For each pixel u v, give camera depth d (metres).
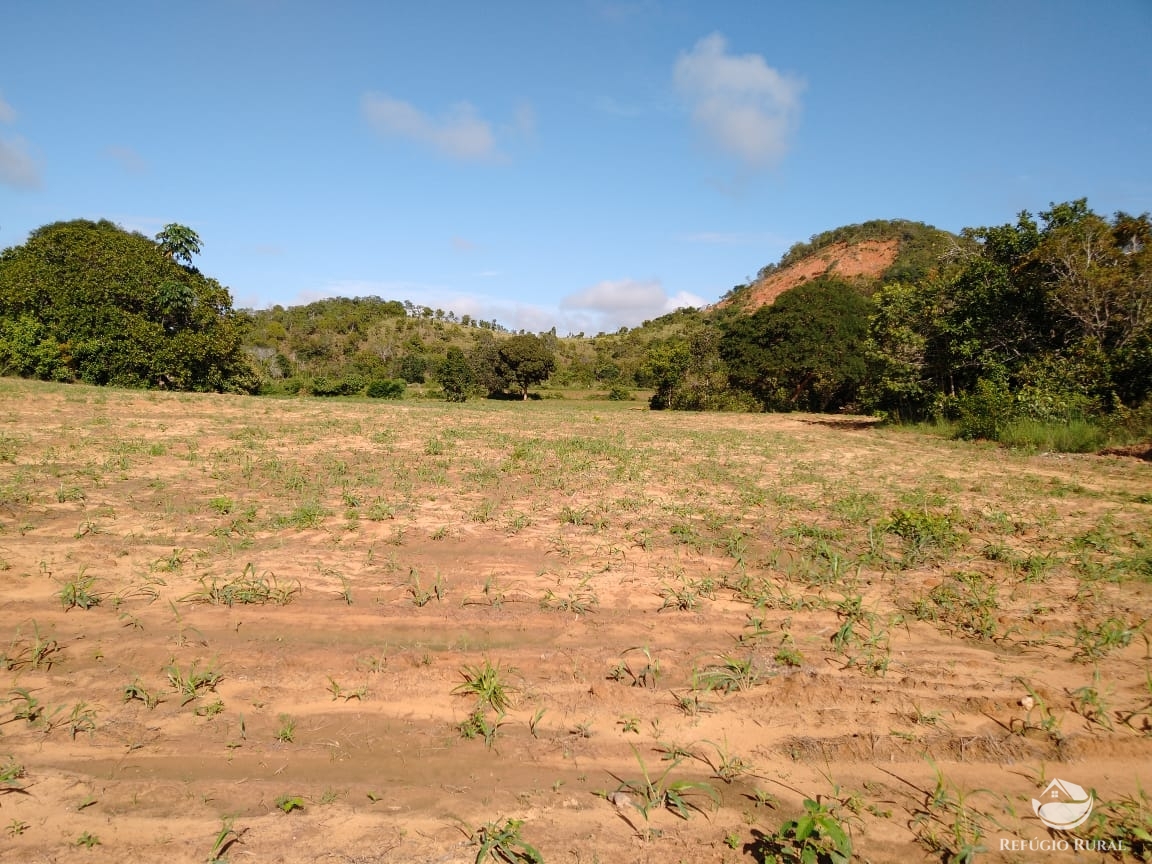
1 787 2.88
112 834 2.62
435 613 4.61
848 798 2.89
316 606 4.68
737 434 16.86
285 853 2.54
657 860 2.54
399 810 2.79
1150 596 5.04
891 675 3.87
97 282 23.33
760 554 5.98
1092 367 14.42
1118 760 3.17
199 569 5.30
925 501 8.08
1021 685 3.77
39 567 5.20
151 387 24.48
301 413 18.02
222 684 3.69
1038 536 6.57
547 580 5.25
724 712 3.52
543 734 3.33
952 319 17.44
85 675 3.74
